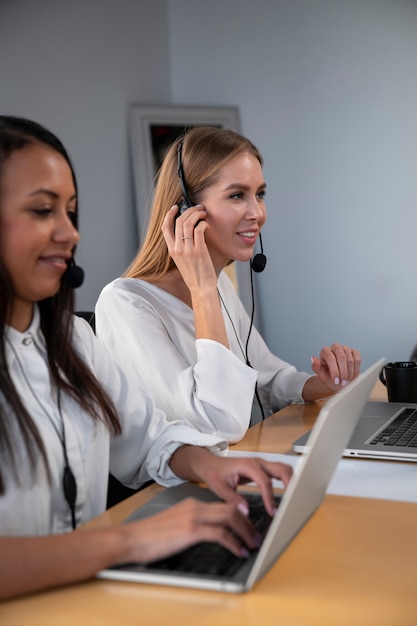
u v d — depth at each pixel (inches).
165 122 172.6
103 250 163.6
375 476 54.4
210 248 76.3
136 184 168.4
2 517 44.0
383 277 171.0
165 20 181.5
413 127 165.6
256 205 75.7
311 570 38.8
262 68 177.2
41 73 151.1
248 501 47.0
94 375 53.1
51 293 45.3
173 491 50.4
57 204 43.9
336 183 173.0
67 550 36.9
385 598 35.7
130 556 38.0
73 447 48.7
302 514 43.2
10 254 42.8
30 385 47.5
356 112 169.9
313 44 172.2
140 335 71.1
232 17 178.7
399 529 44.1
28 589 36.3
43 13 151.3
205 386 66.3
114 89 167.0
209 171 74.6
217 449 55.9
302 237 177.3
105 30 165.2
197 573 37.4
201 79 181.6
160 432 56.1
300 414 76.6
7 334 46.4
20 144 42.8
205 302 70.1
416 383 74.7
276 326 181.5
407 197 167.5
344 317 175.3
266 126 178.2
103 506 52.4
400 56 165.5
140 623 33.9
